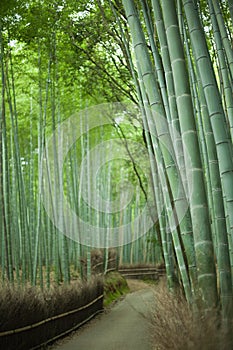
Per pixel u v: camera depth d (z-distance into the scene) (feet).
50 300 19.98
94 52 28.76
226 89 14.78
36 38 28.48
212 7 15.07
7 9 21.57
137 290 48.24
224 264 12.55
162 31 14.02
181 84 12.15
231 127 14.62
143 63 13.26
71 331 22.58
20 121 42.06
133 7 13.51
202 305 11.64
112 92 31.83
